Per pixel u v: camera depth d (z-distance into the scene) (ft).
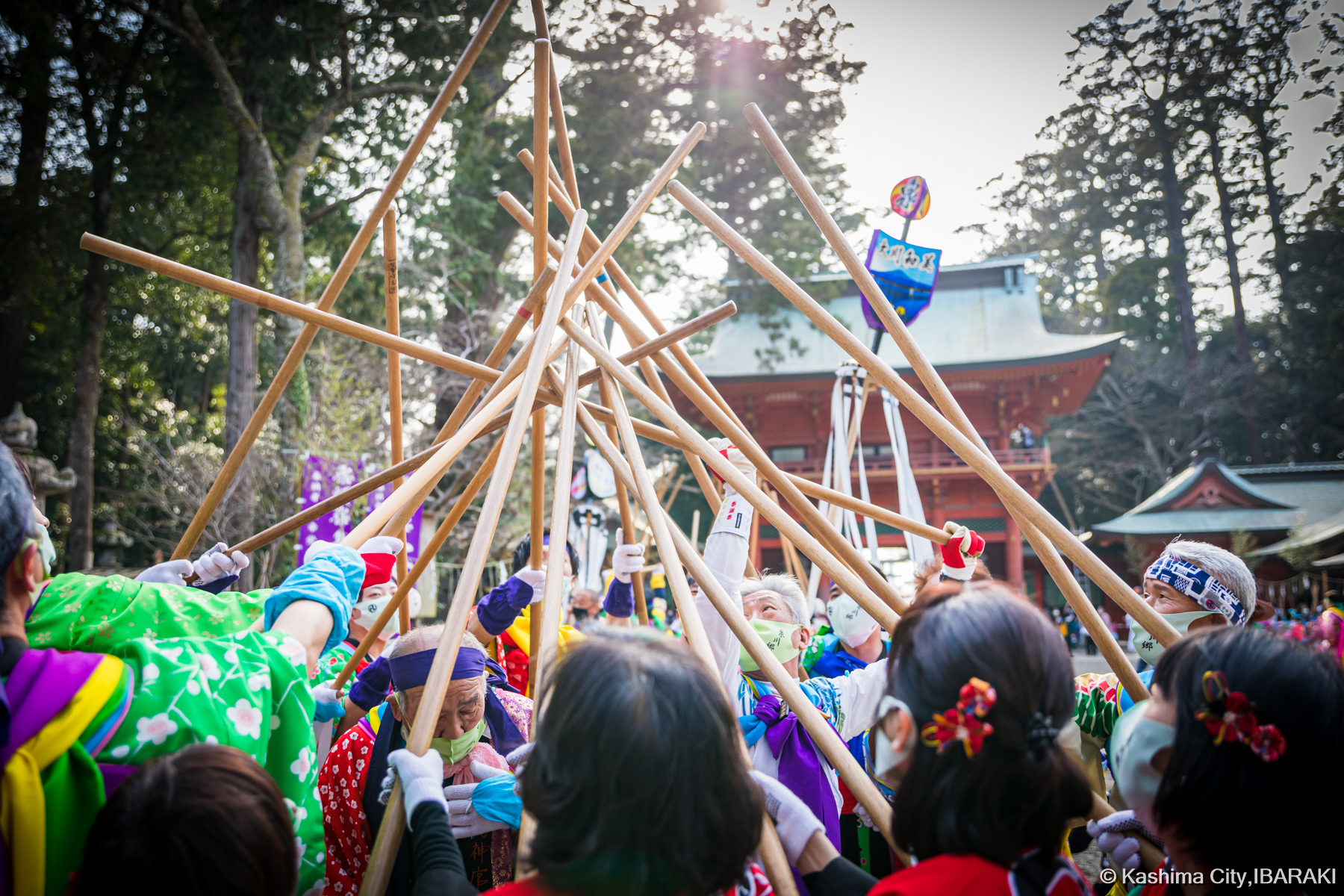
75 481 37.09
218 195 50.98
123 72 45.29
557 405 6.93
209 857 2.93
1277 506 85.81
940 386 6.09
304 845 4.65
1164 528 85.76
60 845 3.36
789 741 5.88
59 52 45.21
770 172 58.08
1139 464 111.24
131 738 3.61
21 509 3.51
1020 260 89.56
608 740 2.87
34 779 3.31
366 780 5.66
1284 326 117.70
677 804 2.86
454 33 38.88
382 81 40.83
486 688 6.11
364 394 35.12
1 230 47.62
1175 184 123.44
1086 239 132.05
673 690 2.99
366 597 7.66
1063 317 132.46
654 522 5.31
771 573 7.78
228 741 3.84
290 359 7.18
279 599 4.75
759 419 82.99
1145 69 122.11
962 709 3.12
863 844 6.55
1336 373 109.40
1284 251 116.88
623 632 3.31
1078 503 117.08
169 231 52.80
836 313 86.02
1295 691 3.32
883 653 7.89
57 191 48.65
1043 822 3.13
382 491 24.04
